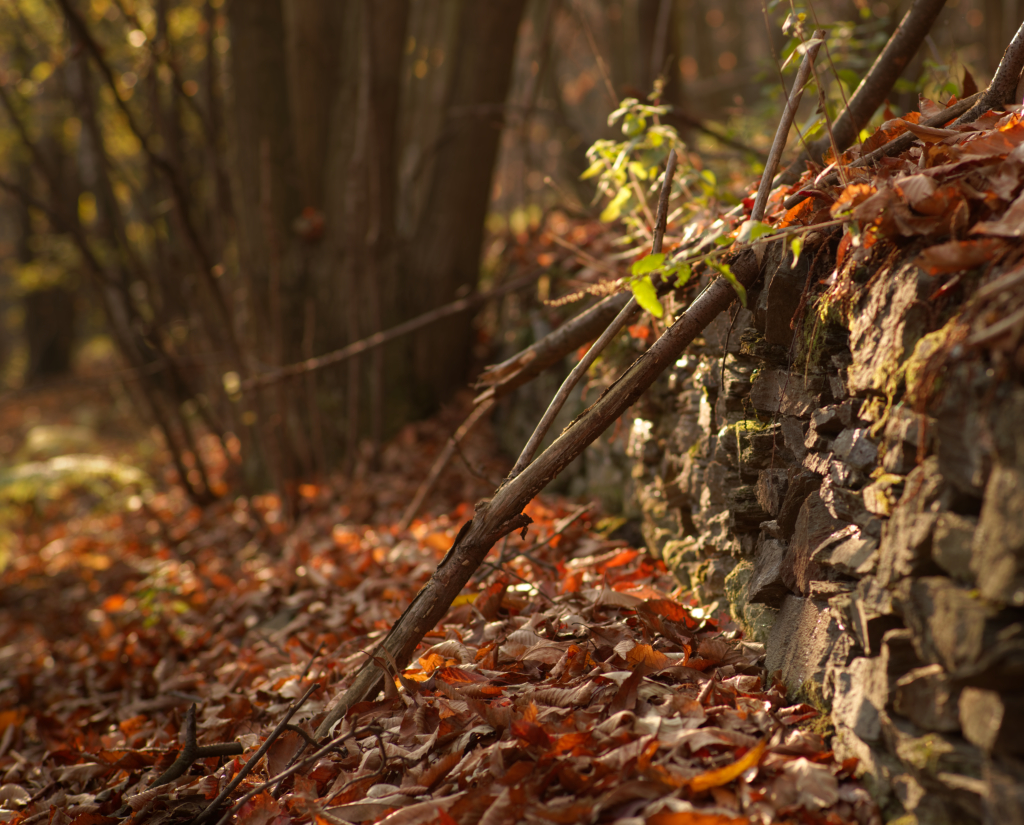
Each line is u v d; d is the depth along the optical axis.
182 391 7.57
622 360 3.71
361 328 6.51
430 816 1.78
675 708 1.95
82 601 5.59
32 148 6.87
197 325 6.59
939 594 1.47
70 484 8.34
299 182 6.68
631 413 3.66
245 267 6.31
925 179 1.69
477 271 6.83
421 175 6.99
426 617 2.25
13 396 5.97
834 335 2.01
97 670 4.19
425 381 6.63
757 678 2.10
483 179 6.65
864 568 1.74
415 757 2.05
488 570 3.29
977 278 1.53
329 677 2.98
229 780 2.38
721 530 2.63
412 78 7.82
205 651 4.12
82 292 16.05
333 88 6.70
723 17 15.39
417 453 5.99
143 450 9.93
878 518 1.77
